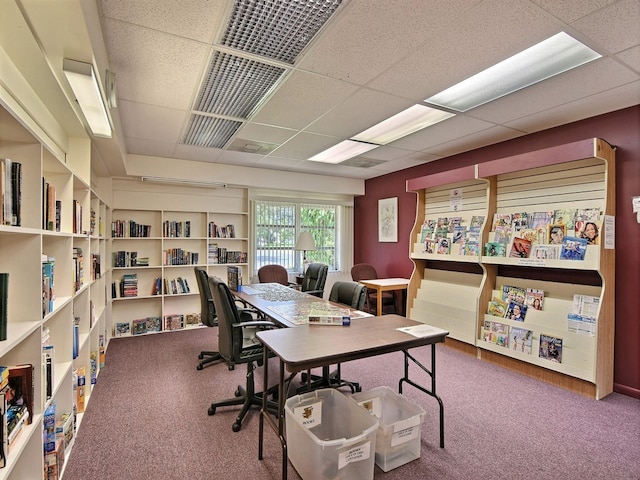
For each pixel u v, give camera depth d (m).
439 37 1.88
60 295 1.99
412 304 4.32
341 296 3.19
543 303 3.04
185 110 2.92
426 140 3.79
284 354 1.65
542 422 2.32
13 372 1.28
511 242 3.25
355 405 1.92
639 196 2.70
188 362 3.47
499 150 3.85
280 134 3.58
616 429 2.23
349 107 2.86
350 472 1.63
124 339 4.30
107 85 2.03
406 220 5.30
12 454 1.14
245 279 5.29
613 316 2.78
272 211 5.75
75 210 2.21
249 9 1.64
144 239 4.74
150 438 2.13
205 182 4.79
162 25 1.75
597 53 2.03
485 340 3.41
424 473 1.81
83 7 1.27
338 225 6.41
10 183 1.26
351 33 1.84
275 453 1.99
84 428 2.23
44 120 2.02
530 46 1.96
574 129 3.15
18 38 1.42
